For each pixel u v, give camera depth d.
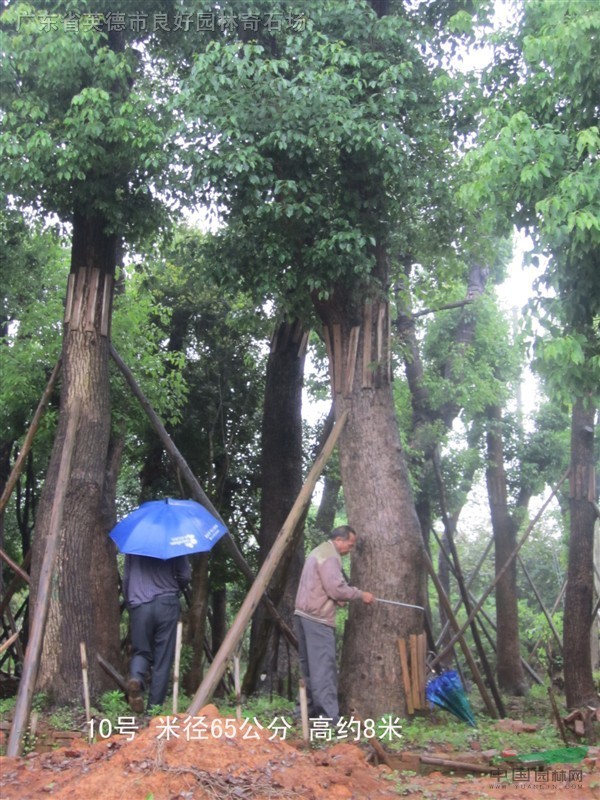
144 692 10.45
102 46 12.23
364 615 10.27
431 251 14.13
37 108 11.15
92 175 11.45
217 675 8.58
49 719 9.30
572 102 9.52
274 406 16.16
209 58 10.87
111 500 14.62
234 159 10.59
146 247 14.76
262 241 11.21
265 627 12.84
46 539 9.95
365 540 10.48
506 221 9.44
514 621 20.89
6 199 12.09
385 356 11.01
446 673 10.57
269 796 5.74
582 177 8.54
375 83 11.15
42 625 9.21
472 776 7.45
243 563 12.89
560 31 8.81
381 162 11.00
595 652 22.97
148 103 11.35
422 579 10.52
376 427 10.84
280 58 12.02
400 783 6.66
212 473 18.28
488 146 9.00
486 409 22.09
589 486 14.22
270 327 15.12
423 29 12.34
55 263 17.14
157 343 18.53
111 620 12.63
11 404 15.41
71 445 10.61
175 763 5.94
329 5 11.67
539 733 9.69
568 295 9.15
